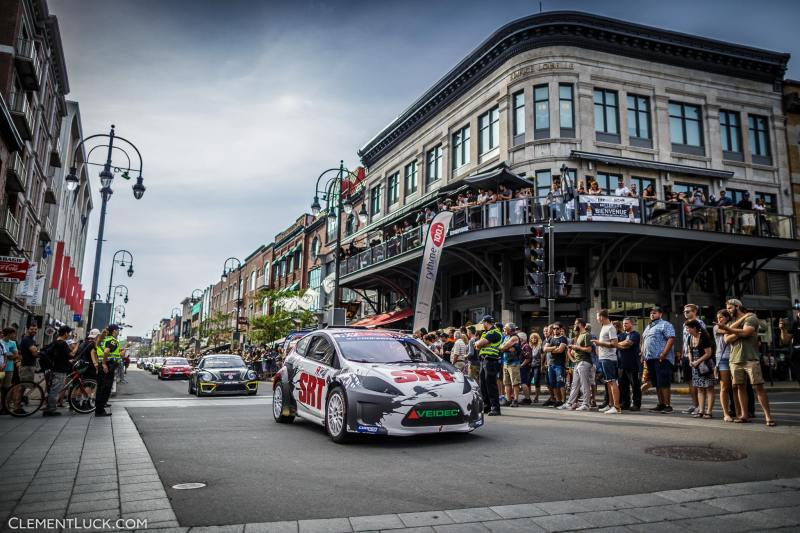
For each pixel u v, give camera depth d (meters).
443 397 6.78
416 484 4.71
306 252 44.84
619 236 18.52
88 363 10.94
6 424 8.56
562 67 21.48
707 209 19.47
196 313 95.44
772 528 3.55
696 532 3.47
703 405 9.20
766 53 24.33
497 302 20.97
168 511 3.81
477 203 19.39
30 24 27.31
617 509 3.95
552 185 18.62
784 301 23.69
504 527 3.53
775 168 24.56
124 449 6.23
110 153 18.98
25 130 25.06
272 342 34.84
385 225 27.92
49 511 3.79
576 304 19.95
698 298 21.75
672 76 23.19
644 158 22.17
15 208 26.00
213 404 12.52
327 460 5.75
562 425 8.45
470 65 24.31
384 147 32.22
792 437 6.90
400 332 8.77
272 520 3.66
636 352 10.49
